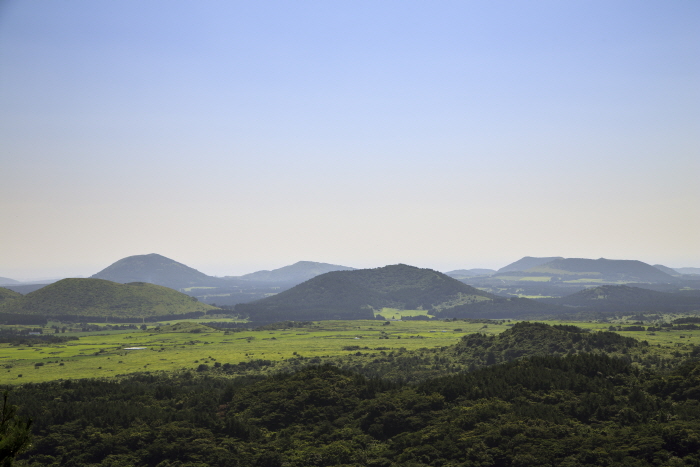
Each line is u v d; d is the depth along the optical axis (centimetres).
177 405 15675
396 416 14075
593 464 11300
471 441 12406
